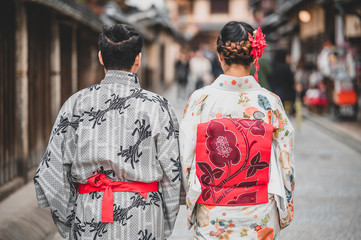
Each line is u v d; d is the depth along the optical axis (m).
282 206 2.13
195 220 2.23
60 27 7.32
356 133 9.22
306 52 16.98
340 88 10.82
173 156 2.14
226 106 2.12
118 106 2.08
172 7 38.72
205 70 17.23
